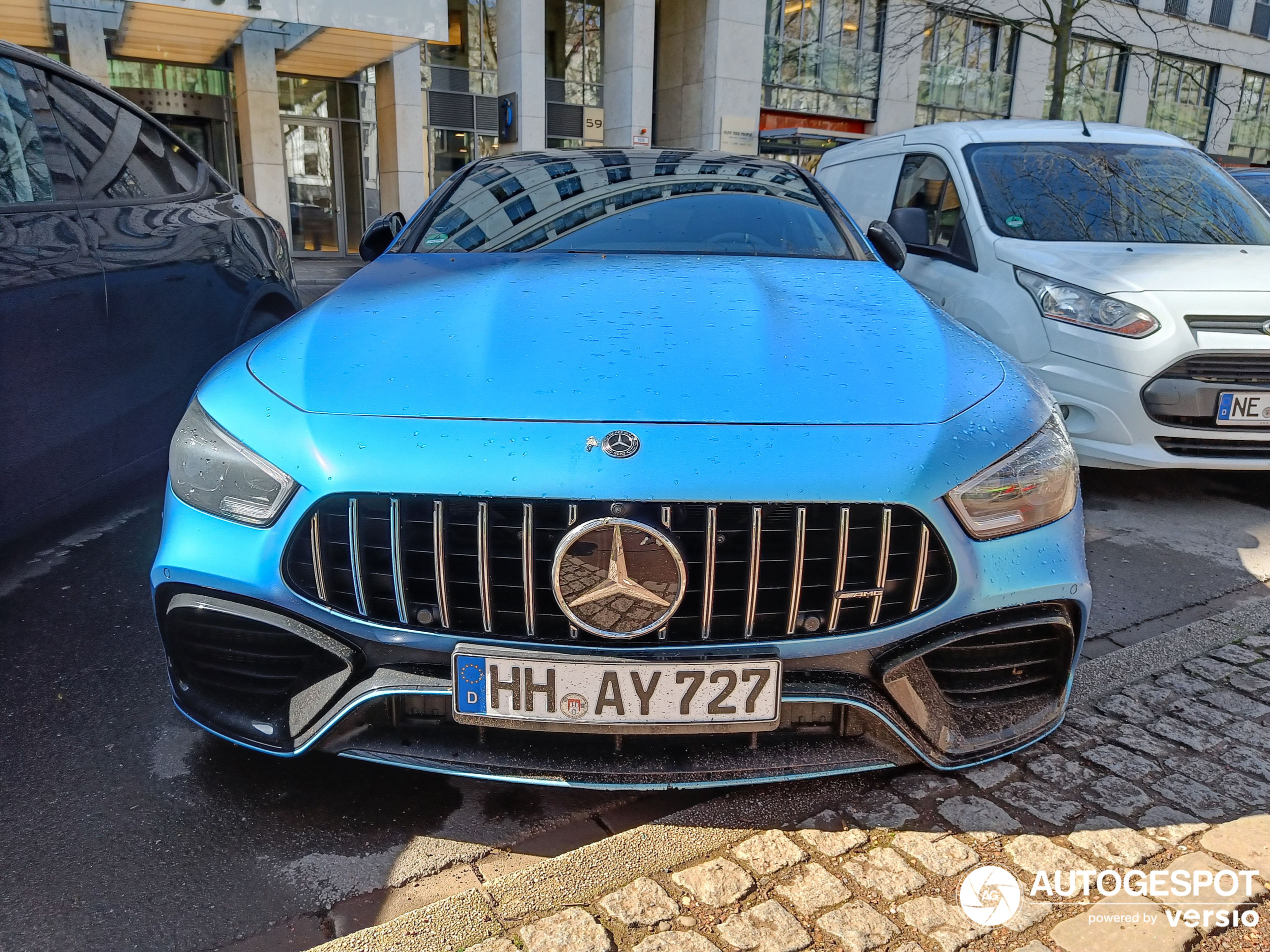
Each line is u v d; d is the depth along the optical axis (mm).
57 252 2660
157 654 2471
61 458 2682
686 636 1595
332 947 1485
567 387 1669
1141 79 23016
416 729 1698
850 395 1697
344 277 11445
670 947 1491
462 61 17156
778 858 1711
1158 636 2688
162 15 11766
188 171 3637
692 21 18406
